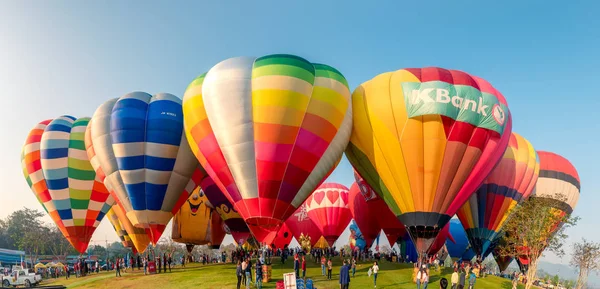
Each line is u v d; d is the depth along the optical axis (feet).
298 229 163.84
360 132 85.05
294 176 75.15
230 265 104.68
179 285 76.74
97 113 97.50
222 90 76.13
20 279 108.37
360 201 133.80
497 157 85.10
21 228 358.84
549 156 126.11
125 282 84.38
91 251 375.45
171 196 94.79
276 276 82.28
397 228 117.50
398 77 84.12
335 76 80.53
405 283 79.56
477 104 80.48
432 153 80.12
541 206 95.96
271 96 73.77
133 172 91.61
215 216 146.30
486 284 90.17
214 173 80.23
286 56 78.43
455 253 156.66
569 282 186.80
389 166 83.20
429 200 81.66
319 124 75.92
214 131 77.92
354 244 169.99
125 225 115.03
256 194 75.25
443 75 82.02
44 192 111.04
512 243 103.86
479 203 102.94
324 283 76.38
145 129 93.15
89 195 111.45
